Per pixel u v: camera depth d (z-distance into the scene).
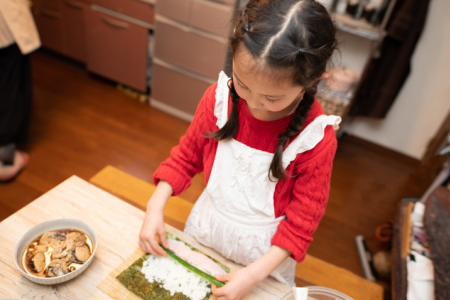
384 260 1.70
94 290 0.67
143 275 0.72
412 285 1.25
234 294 0.67
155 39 2.40
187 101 2.56
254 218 0.78
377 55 2.32
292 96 0.55
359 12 2.19
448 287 1.08
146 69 2.61
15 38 1.61
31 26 1.68
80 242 0.73
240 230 0.80
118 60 2.69
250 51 0.50
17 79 1.73
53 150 2.13
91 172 2.04
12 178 1.87
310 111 0.68
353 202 2.18
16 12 1.57
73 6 2.65
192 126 0.81
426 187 1.76
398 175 2.48
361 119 2.74
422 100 2.50
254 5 0.55
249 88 0.55
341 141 2.78
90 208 0.85
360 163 2.57
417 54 2.37
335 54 0.62
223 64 2.21
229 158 0.75
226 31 0.64
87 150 2.20
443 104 2.45
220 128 0.74
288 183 0.73
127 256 0.75
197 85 2.44
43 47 3.15
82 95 2.71
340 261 1.78
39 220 0.79
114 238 0.78
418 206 1.50
